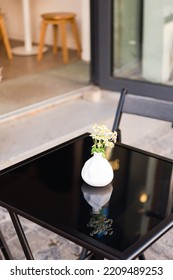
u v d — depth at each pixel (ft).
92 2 12.29
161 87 12.04
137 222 4.51
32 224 7.45
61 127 10.98
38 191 5.08
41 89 12.42
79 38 16.99
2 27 15.06
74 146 6.34
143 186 5.23
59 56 15.98
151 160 5.94
